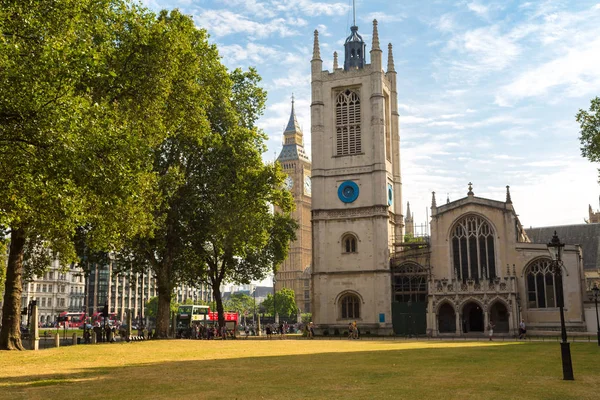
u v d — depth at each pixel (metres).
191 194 63.19
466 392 20.67
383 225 90.62
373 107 94.00
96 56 29.78
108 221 41.88
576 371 27.92
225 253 74.69
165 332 62.19
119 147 32.62
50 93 27.88
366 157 93.75
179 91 49.38
